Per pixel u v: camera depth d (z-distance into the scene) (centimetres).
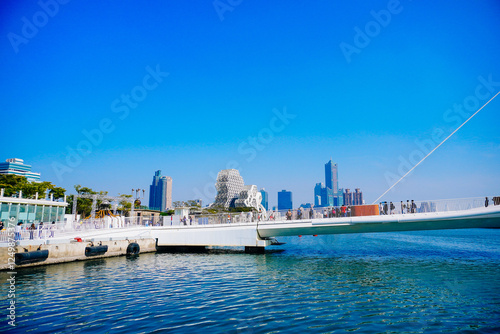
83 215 7181
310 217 4053
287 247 5691
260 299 1805
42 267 3058
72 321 1438
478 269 2806
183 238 4538
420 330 1292
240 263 3369
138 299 1819
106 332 1299
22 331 1321
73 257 3447
